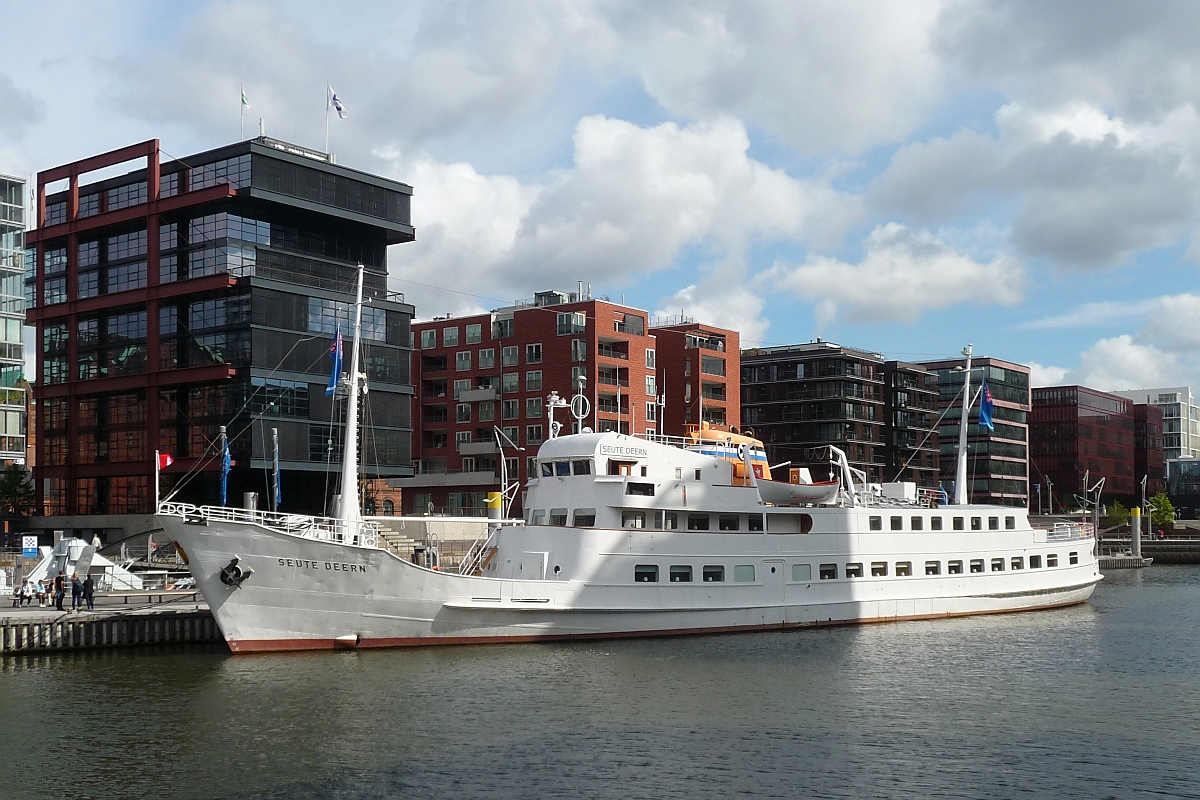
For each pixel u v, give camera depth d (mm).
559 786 30578
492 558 53500
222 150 96812
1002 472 184375
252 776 31469
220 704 39219
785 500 59062
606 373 126188
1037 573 67125
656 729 36250
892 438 169250
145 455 100125
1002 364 186750
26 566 70500
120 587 64188
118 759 33031
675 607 52625
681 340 137875
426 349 137125
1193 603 79750
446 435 135125
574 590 50375
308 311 98938
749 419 166250
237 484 96125
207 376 94688
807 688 42656
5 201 131625
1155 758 33469
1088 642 55219
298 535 46469
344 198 102000
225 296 96938
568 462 53656
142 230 102375
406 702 39531
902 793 30172
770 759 33062
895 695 41750
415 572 47531
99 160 103500
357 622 47375
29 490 113250
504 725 36656
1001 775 31781
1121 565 136250
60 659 47656
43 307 108000
